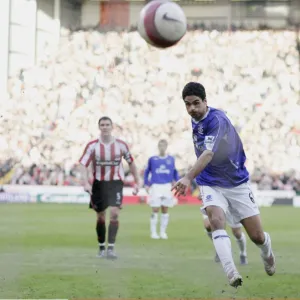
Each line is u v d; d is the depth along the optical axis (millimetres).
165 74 91562
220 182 16859
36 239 33312
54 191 71938
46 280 19328
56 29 83438
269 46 93750
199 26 94250
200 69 92188
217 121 16203
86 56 88625
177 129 85375
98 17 90562
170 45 16625
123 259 25172
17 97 78875
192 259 25312
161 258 25547
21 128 79375
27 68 78812
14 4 65750
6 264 22859
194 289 17953
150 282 19250
